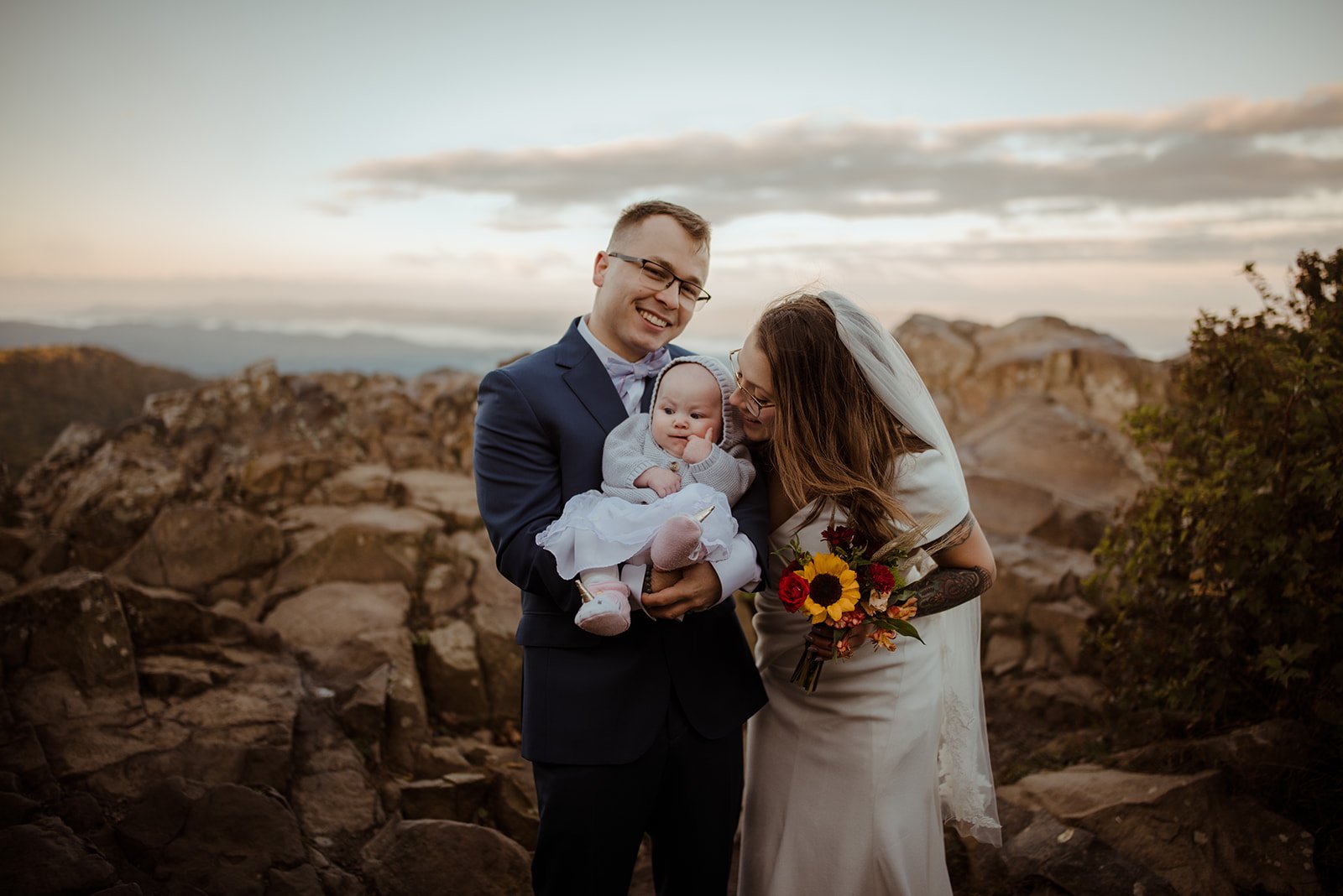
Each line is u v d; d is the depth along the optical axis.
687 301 2.24
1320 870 2.55
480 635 3.73
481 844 2.72
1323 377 2.85
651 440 2.10
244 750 2.88
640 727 2.04
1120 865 2.56
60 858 2.33
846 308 2.13
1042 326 6.56
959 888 2.70
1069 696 3.61
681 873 2.21
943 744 2.44
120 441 5.09
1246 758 2.76
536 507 2.09
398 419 5.89
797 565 2.04
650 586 1.92
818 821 2.20
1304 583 2.86
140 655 3.24
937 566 2.24
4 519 4.52
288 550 4.15
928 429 2.14
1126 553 3.59
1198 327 3.40
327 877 2.54
